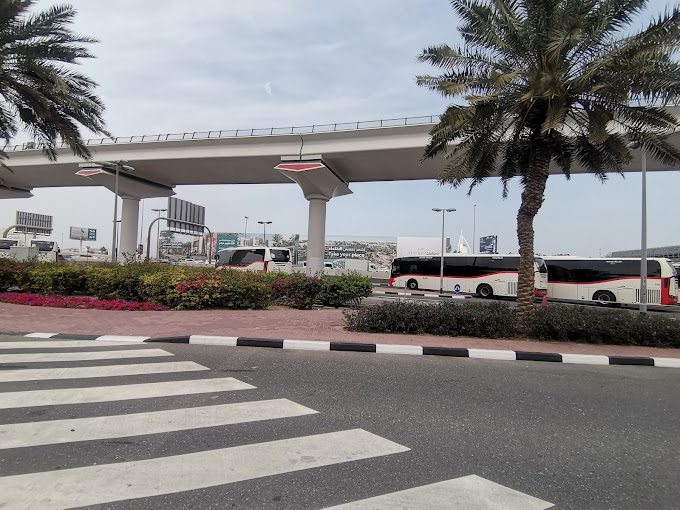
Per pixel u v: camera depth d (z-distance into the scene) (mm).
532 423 4230
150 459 3139
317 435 3699
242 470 3023
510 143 11102
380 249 72750
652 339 8641
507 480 3037
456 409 4551
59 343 7184
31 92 12141
